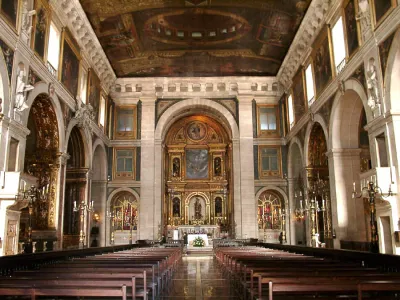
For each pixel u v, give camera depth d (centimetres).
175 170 3725
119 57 2938
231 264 1259
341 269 770
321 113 2262
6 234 1423
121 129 3253
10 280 647
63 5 2047
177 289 1151
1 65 1426
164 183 3534
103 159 3089
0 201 1402
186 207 3653
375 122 1574
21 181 1427
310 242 2555
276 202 3262
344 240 1998
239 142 3206
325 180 2566
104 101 3084
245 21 2544
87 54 2539
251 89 3288
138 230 3088
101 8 2294
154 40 2753
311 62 2430
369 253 1209
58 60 2055
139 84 3269
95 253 1794
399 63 1447
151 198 3111
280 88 3256
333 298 675
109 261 1055
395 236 1417
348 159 2069
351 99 1958
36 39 1770
